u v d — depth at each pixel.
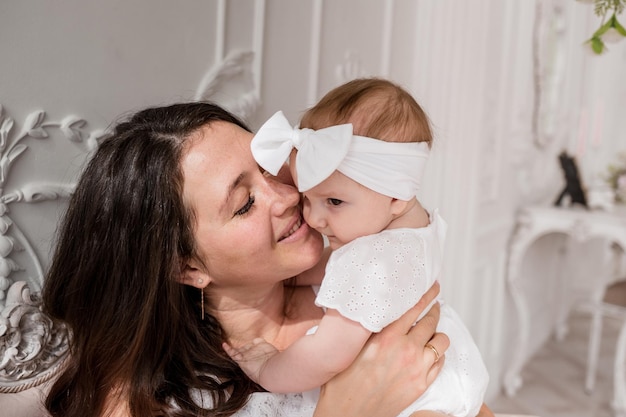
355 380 1.21
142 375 1.26
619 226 3.57
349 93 1.23
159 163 1.22
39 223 1.45
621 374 3.56
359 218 1.19
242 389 1.30
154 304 1.25
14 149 1.37
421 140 1.23
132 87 1.62
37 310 1.40
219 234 1.22
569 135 4.94
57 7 1.42
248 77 1.99
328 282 1.16
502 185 3.72
